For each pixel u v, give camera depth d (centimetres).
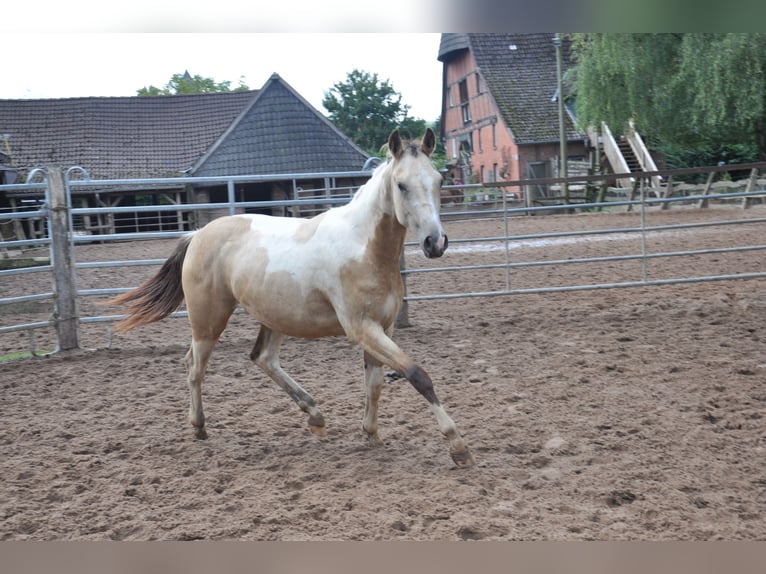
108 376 680
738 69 1833
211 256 485
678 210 1991
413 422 516
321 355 730
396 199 401
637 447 451
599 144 2912
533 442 466
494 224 1956
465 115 3838
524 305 929
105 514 378
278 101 2997
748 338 704
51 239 766
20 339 884
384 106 5978
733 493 383
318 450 471
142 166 3078
